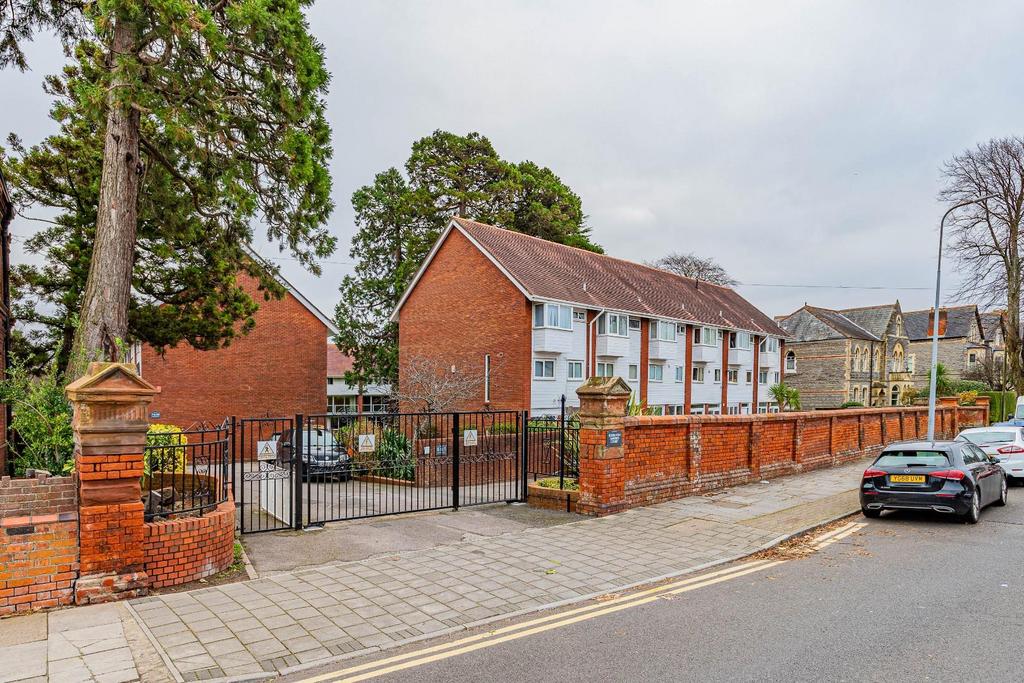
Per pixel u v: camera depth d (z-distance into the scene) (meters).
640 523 10.15
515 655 5.17
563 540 9.05
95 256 12.57
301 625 5.74
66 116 14.12
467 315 31.64
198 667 4.84
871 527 10.48
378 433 15.27
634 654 5.19
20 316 17.89
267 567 7.57
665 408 36.94
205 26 10.70
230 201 15.26
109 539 6.27
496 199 39.69
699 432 12.91
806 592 6.91
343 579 7.12
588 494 10.88
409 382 31.47
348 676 4.77
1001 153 32.53
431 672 4.85
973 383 48.06
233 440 9.08
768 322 47.12
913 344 62.75
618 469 11.02
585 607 6.39
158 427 11.20
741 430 14.20
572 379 31.23
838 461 18.30
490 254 30.03
